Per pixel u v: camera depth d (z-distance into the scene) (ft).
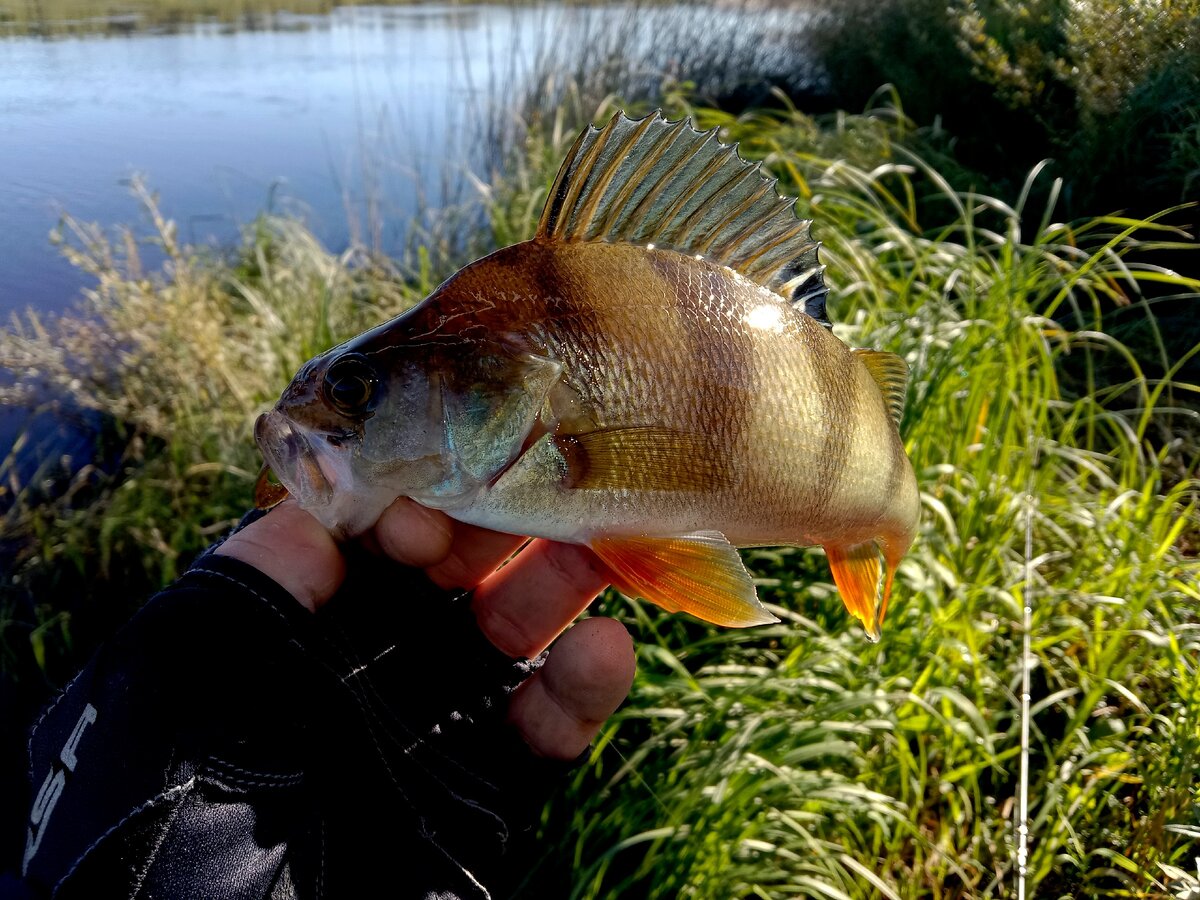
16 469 2.10
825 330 0.88
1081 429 2.06
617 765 1.33
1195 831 1.14
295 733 0.77
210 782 0.69
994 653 1.48
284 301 2.41
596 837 1.23
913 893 1.19
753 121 3.62
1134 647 1.43
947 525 1.50
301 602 0.80
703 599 0.82
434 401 0.80
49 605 1.79
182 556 1.86
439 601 0.89
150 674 0.71
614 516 0.81
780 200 0.87
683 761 1.22
